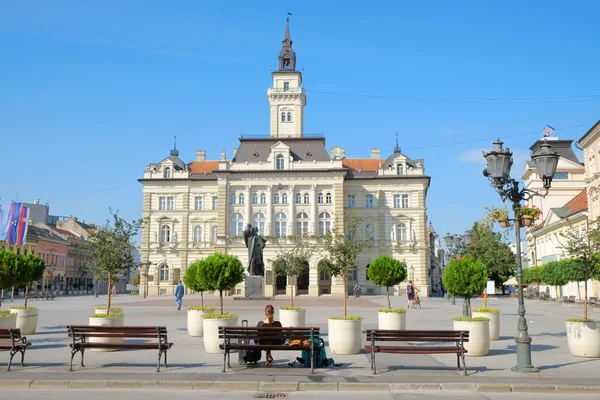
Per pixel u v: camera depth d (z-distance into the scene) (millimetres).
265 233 89188
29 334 25609
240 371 16188
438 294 117875
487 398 13516
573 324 19750
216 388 14438
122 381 14602
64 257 124375
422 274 91750
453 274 23750
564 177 87812
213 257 22406
